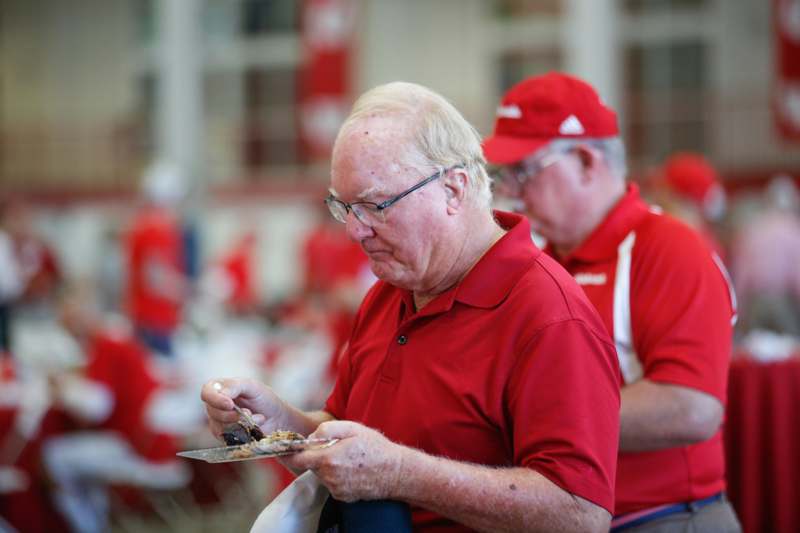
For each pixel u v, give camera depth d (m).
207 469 13.02
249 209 36.41
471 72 36.47
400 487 3.48
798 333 16.03
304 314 15.06
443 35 36.59
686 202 9.88
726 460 7.48
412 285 3.82
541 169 4.93
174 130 27.19
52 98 41.72
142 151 40.16
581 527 3.51
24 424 10.66
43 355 11.77
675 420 4.46
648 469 4.64
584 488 3.52
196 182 27.06
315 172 37.91
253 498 13.58
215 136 38.78
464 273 3.85
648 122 33.88
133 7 40.88
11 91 42.09
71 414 10.88
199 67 27.64
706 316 4.60
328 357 12.13
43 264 20.38
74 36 41.44
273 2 38.88
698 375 4.50
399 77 36.78
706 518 4.70
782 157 32.56
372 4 36.62
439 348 3.81
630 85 34.56
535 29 35.97
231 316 21.50
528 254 3.82
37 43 41.84
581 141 4.92
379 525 3.51
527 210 5.01
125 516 12.20
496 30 36.31
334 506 3.77
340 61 26.41
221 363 12.97
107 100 41.12
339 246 23.97
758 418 7.48
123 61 40.94
